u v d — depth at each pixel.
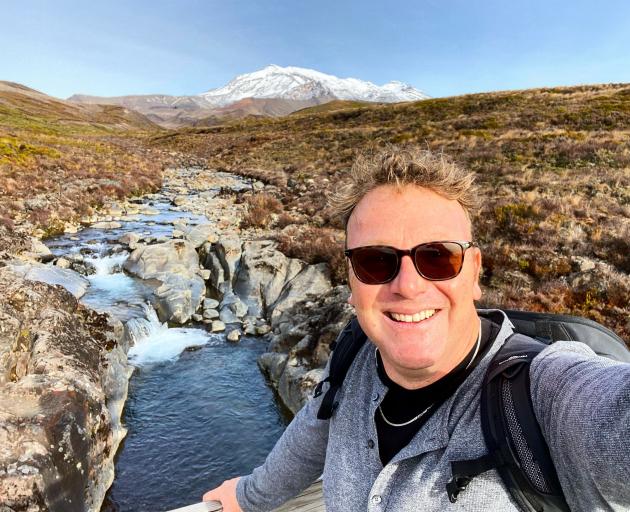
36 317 7.34
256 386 9.36
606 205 14.52
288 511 2.22
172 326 11.98
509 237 12.41
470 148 28.11
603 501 0.86
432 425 1.09
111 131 129.00
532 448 0.94
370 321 1.19
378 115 58.75
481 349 1.15
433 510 1.03
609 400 0.85
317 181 28.42
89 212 21.39
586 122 32.94
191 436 7.82
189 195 28.81
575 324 1.85
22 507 4.00
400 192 1.18
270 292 13.08
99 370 7.44
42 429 4.77
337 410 1.37
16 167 27.00
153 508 6.37
